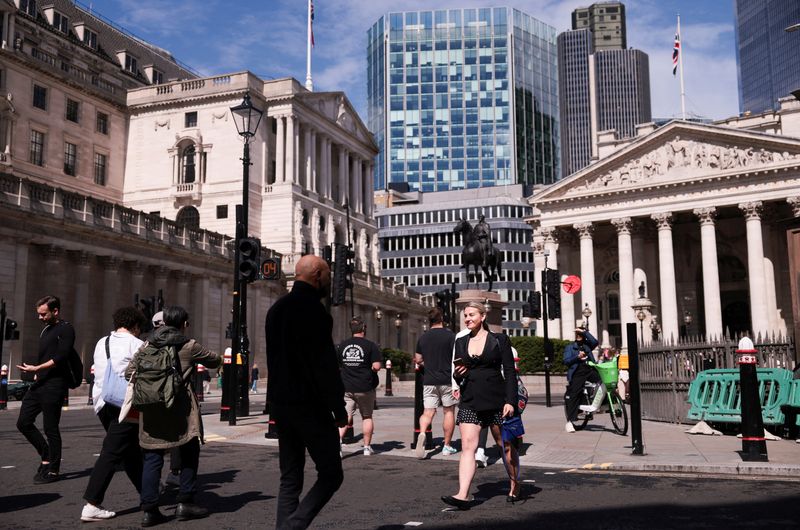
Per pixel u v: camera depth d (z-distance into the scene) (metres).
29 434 10.33
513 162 174.50
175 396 7.87
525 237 129.12
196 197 69.25
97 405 8.88
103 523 7.77
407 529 7.32
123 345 8.92
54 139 61.44
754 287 65.69
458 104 177.75
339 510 8.31
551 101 189.12
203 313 52.38
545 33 190.12
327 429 6.20
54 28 66.81
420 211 132.88
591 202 74.00
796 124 74.81
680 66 77.06
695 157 69.19
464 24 181.00
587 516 7.80
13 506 8.65
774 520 7.48
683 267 78.00
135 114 72.38
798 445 13.46
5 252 38.12
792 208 66.19
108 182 69.31
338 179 84.88
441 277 128.50
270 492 9.48
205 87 70.88
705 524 7.34
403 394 48.19
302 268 6.46
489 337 8.53
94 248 43.38
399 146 177.62
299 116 73.94
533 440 15.06
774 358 16.58
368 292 73.56
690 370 18.44
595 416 22.27
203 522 7.77
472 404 8.38
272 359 6.29
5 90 56.16
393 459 12.76
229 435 16.66
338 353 13.54
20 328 38.62
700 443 14.05
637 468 11.08
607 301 80.62
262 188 71.81
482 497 9.04
